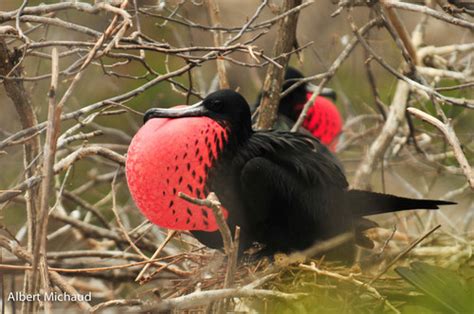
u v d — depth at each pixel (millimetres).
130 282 11320
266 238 9898
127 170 8875
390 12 11672
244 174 9461
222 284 9609
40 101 13391
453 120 12594
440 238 11180
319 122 14758
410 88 11984
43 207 7305
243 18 15344
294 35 11086
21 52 9273
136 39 9297
